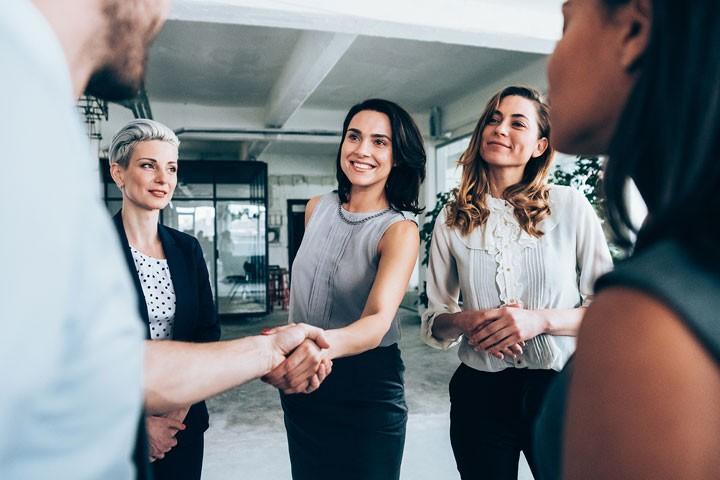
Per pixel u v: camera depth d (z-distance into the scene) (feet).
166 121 27.04
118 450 1.00
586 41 1.36
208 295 5.26
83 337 0.92
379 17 11.80
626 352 0.93
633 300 0.96
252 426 12.22
